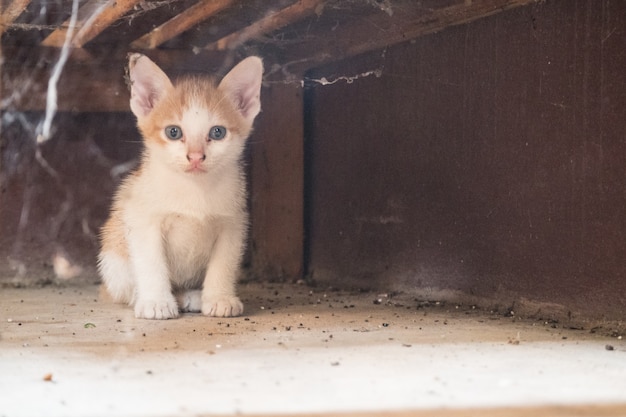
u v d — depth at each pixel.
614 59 3.58
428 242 4.71
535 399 2.42
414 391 2.52
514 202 4.11
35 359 3.04
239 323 3.94
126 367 2.89
